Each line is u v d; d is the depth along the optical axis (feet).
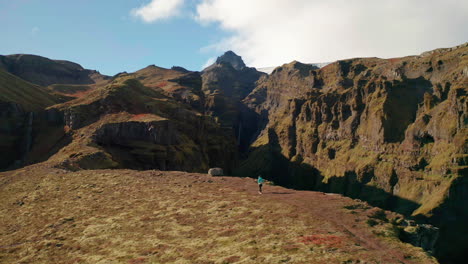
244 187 157.48
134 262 82.74
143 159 439.63
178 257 82.43
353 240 82.17
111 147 451.53
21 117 526.16
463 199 652.89
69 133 474.49
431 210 654.53
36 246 105.81
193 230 102.01
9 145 479.00
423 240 100.63
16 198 165.17
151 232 105.09
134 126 469.57
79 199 154.40
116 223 117.29
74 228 118.32
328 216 102.89
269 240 84.38
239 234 92.53
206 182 172.24
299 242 80.59
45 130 504.02
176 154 481.05
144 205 135.74
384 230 91.45
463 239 619.67
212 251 82.79
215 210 118.62
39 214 138.92
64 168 257.75
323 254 72.49
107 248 96.89
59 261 93.30
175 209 125.70
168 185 168.04
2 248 107.86
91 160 344.49
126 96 558.97
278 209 111.86
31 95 622.13
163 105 616.39
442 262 595.88
